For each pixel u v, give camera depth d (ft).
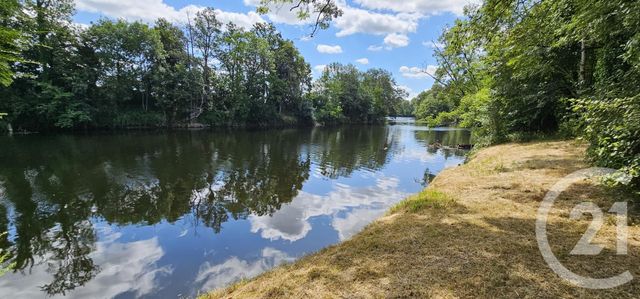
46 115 88.17
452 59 66.80
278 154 64.69
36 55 85.76
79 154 57.21
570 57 33.30
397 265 10.66
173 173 44.57
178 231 25.13
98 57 99.30
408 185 40.73
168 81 114.62
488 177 21.97
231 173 45.85
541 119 40.60
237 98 130.11
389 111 260.42
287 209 30.71
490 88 45.68
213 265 19.76
